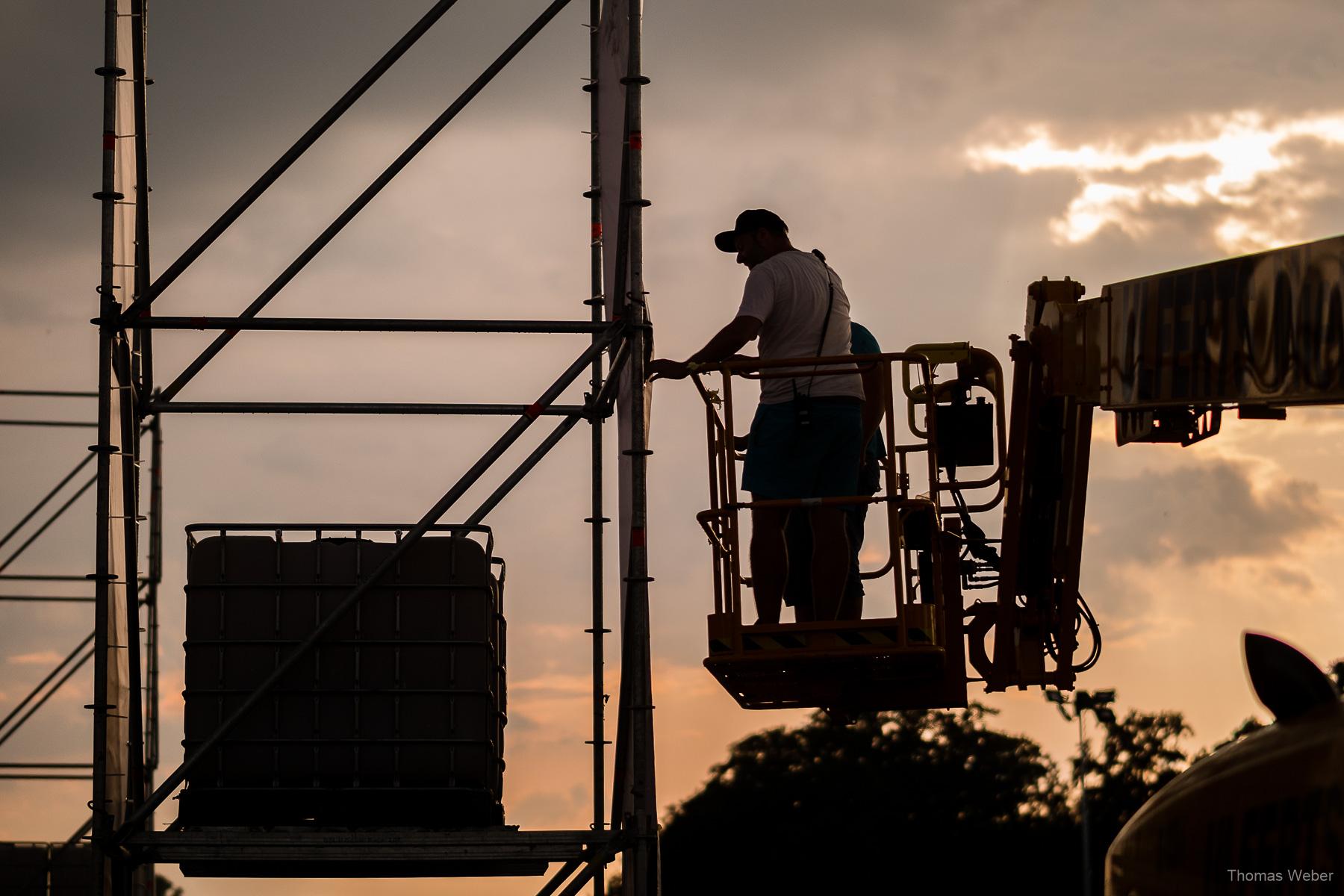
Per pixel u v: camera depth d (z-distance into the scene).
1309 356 8.44
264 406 11.77
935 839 68.31
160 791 10.59
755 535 11.01
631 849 10.74
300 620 11.09
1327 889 5.51
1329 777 5.60
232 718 10.67
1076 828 68.50
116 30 11.28
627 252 11.20
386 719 11.00
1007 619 12.98
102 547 10.77
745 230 11.72
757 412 11.26
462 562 11.20
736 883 68.06
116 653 11.30
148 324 11.02
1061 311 12.16
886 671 11.58
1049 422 12.91
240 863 11.98
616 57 11.77
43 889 17.58
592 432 14.12
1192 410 10.49
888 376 10.77
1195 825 5.98
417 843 10.71
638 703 10.85
